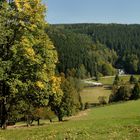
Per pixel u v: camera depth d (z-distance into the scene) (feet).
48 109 280.92
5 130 108.68
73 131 93.04
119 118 118.42
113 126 98.17
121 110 418.31
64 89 335.47
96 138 81.51
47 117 308.81
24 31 114.73
